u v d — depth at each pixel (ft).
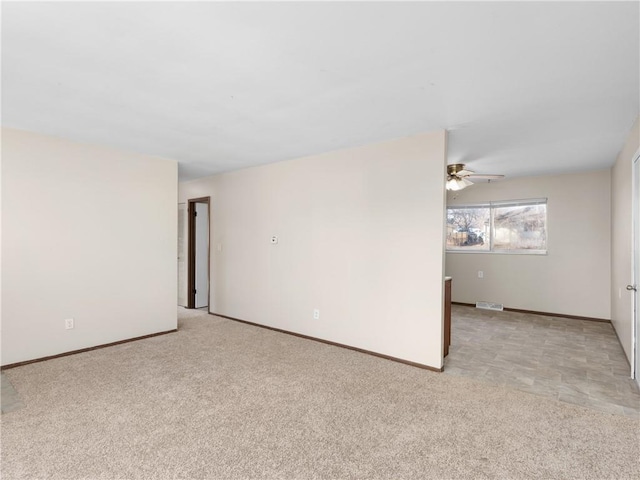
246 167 16.53
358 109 9.04
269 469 6.17
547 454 6.64
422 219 11.05
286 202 15.03
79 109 9.09
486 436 7.23
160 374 10.32
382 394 9.13
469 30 5.59
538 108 8.92
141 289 13.94
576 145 12.48
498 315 18.79
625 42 5.89
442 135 10.62
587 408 8.45
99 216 12.69
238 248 17.22
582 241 17.84
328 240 13.55
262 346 13.12
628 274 11.60
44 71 7.02
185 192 20.39
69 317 11.95
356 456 6.55
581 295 17.88
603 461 6.44
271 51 6.26
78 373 10.34
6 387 9.36
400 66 6.81
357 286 12.67
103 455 6.49
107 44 6.02
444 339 11.73
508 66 6.77
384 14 5.19
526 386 9.72
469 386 9.68
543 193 18.83
